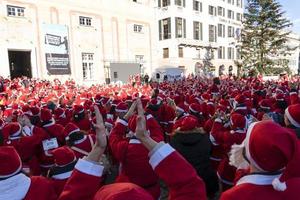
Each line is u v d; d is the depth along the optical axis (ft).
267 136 5.33
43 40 86.74
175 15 160.97
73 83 73.97
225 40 198.29
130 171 11.05
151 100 25.35
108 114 24.71
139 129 6.33
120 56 112.47
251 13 155.53
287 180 5.52
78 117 21.45
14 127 16.20
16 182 6.77
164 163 5.96
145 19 122.01
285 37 155.94
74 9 96.63
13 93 47.06
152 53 125.80
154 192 11.10
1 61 78.74
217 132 15.53
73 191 6.04
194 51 172.55
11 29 80.69
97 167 6.24
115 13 110.01
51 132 16.97
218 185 15.01
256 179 5.59
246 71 155.12
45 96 42.57
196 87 54.75
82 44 99.14
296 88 44.47
